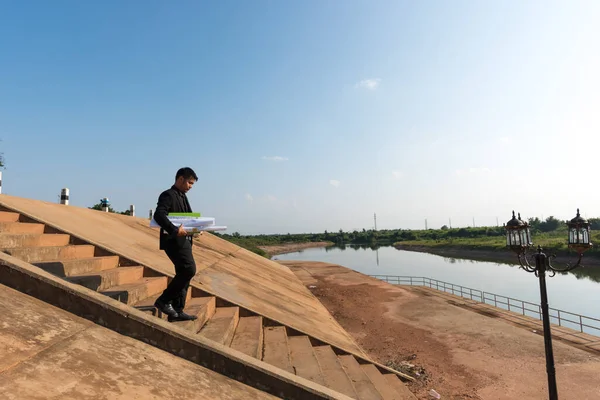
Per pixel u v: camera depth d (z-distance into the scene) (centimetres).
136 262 541
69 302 269
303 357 510
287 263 4506
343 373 511
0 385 161
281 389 296
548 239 7719
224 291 687
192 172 396
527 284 3397
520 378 931
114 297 386
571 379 925
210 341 307
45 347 208
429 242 10731
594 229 9581
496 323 1500
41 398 163
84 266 430
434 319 1574
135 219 1152
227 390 258
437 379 914
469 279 3781
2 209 499
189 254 384
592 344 1224
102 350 233
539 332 1392
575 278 3756
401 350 1165
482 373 965
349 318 1593
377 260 6856
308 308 1049
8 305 238
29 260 380
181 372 252
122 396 190
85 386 186
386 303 1922
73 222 657
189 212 388
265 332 579
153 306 405
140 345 264
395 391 603
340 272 3356
